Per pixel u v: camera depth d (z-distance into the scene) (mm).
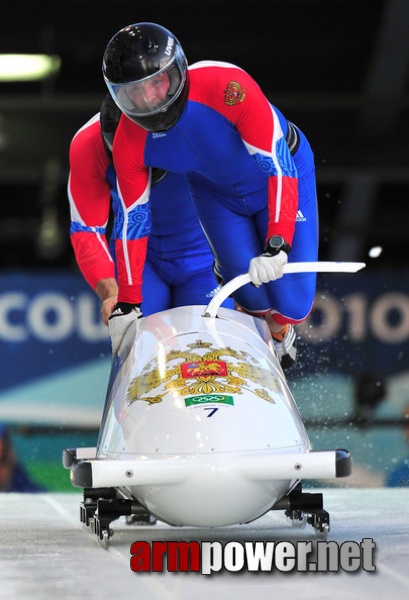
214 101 17984
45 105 53125
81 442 40406
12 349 40688
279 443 14656
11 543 15461
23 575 12656
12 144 53406
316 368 41188
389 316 41625
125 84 16516
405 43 48844
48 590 11664
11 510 20438
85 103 53188
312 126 54219
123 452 14781
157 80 16547
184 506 14352
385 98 52875
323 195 64312
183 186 21672
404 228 67688
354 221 63062
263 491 14484
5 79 53156
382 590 11484
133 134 17938
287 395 15844
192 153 18516
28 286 41031
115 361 17156
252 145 17969
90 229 20609
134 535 16359
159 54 16500
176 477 13984
